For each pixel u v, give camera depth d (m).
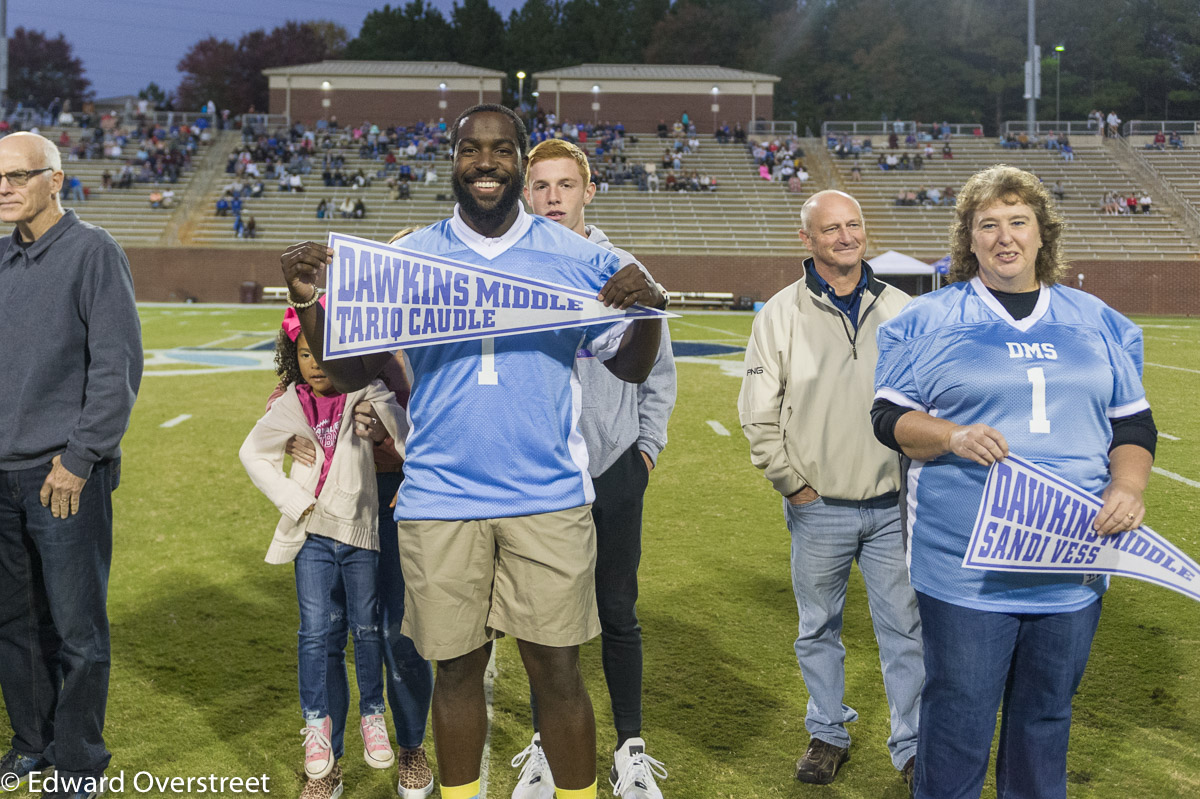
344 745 3.30
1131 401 2.42
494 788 3.09
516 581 2.45
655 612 4.73
